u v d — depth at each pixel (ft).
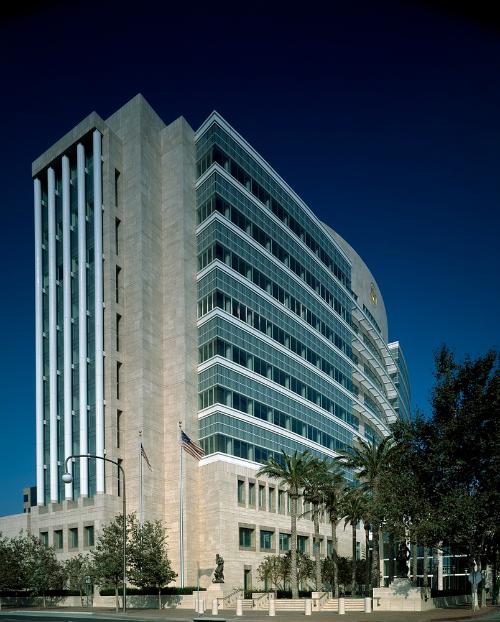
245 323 251.19
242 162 267.59
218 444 226.79
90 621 125.18
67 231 263.90
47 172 280.51
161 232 260.42
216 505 221.87
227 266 246.68
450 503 133.90
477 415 140.26
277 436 258.78
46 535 243.40
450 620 110.83
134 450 231.71
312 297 307.78
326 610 160.97
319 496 203.51
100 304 244.01
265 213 277.23
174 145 263.70
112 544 176.65
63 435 247.91
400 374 469.16
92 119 258.78
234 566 221.25
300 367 285.64
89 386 243.60
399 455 151.33
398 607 144.77
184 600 187.62
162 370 246.27
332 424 309.01
